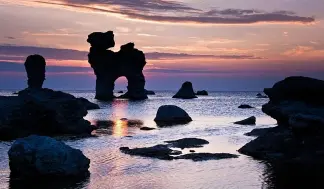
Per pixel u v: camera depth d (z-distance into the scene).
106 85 193.12
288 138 41.28
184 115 86.56
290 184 29.45
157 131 65.44
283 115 44.16
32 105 57.44
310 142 39.56
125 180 30.28
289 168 35.09
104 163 36.72
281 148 40.81
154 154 41.28
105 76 192.38
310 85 44.34
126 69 195.25
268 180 30.88
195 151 44.16
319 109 43.25
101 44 187.25
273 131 45.53
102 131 64.81
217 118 95.38
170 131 65.62
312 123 39.19
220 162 37.72
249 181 30.45
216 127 72.75
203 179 31.02
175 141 51.06
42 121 57.50
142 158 39.47
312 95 44.41
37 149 31.09
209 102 180.75
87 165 32.97
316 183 29.86
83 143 49.91
